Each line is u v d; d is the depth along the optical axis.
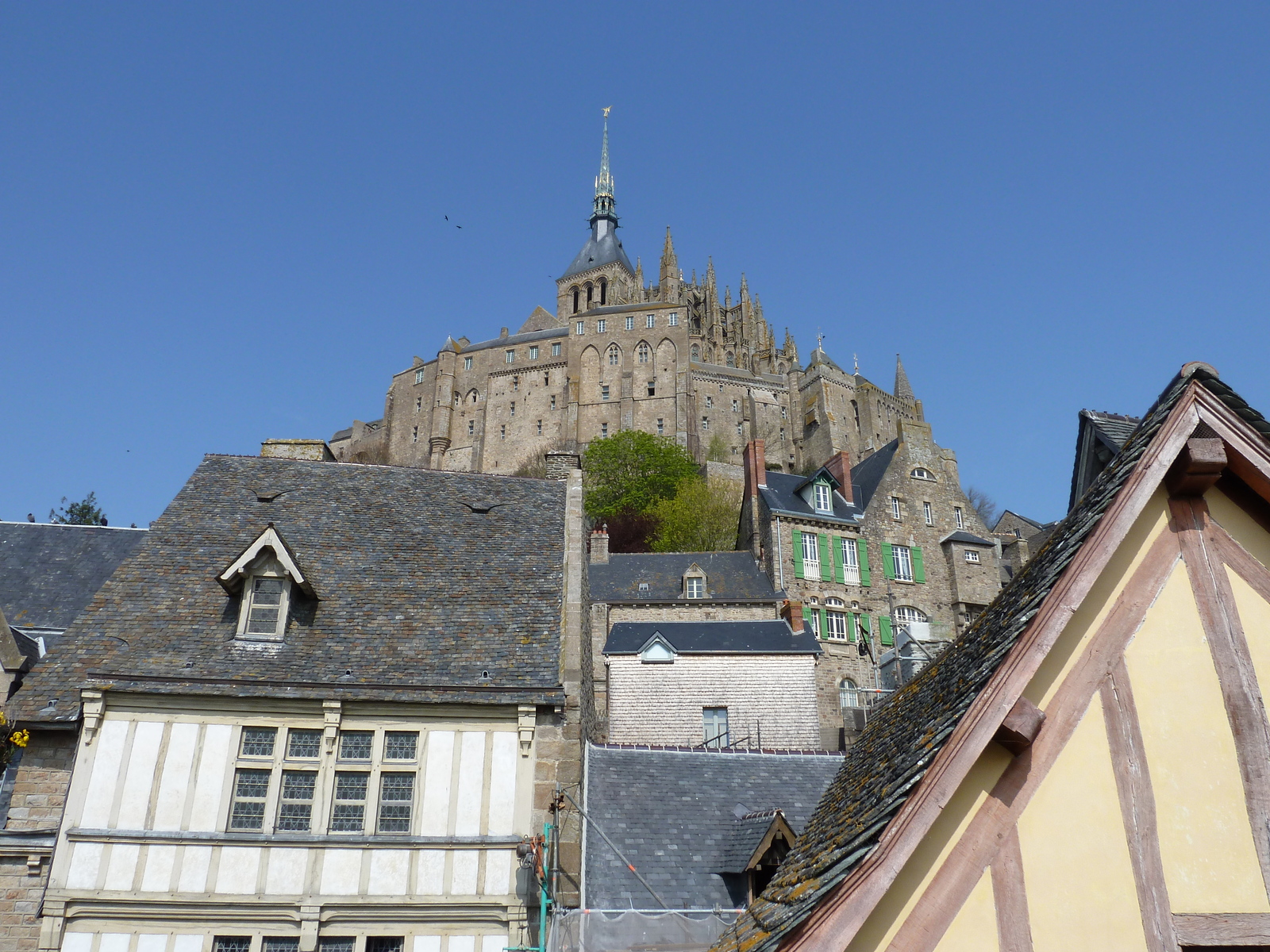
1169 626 4.98
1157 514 5.20
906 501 48.25
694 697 28.41
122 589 15.28
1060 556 5.28
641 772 15.88
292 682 13.46
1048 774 4.76
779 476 46.75
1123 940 4.49
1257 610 5.00
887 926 4.55
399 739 13.46
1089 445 11.92
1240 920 4.50
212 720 13.20
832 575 42.81
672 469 79.56
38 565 19.84
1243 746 4.77
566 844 13.05
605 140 141.88
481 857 12.74
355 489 18.70
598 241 135.50
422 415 110.19
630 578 39.53
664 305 105.06
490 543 17.45
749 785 16.02
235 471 18.64
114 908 12.08
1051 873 4.61
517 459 103.50
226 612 15.03
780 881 6.08
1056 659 4.93
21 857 12.31
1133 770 4.75
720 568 40.69
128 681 13.12
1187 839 4.64
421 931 12.37
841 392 107.38
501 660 14.48
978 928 4.54
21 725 12.88
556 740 13.54
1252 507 5.19
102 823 12.41
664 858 13.97
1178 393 5.19
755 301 129.00
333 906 12.33
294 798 13.00
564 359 105.81
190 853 12.41
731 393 104.75
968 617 46.19
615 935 12.38
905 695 9.61
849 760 9.57
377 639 14.84
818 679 39.56
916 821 4.51
